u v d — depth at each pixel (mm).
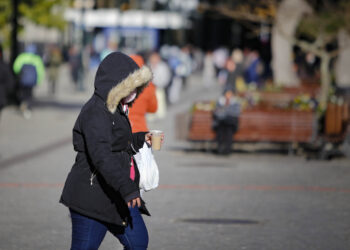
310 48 34688
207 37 142750
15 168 21938
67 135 30859
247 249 12758
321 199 17672
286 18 39625
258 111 26312
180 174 21500
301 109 26875
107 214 8688
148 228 14414
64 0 53688
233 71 45156
